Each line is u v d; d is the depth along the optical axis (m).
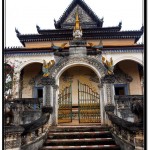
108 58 18.25
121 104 13.15
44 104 10.60
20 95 18.30
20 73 18.55
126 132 7.31
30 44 23.62
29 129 7.31
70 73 17.47
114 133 8.72
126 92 19.30
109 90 10.70
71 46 11.58
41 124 8.35
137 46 18.34
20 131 6.49
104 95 10.74
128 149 7.02
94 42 23.08
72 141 8.47
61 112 12.30
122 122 7.86
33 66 19.97
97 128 9.61
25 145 6.99
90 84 17.11
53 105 10.77
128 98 13.21
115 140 8.49
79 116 11.38
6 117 6.29
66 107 12.35
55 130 9.56
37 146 7.88
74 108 15.55
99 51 11.44
